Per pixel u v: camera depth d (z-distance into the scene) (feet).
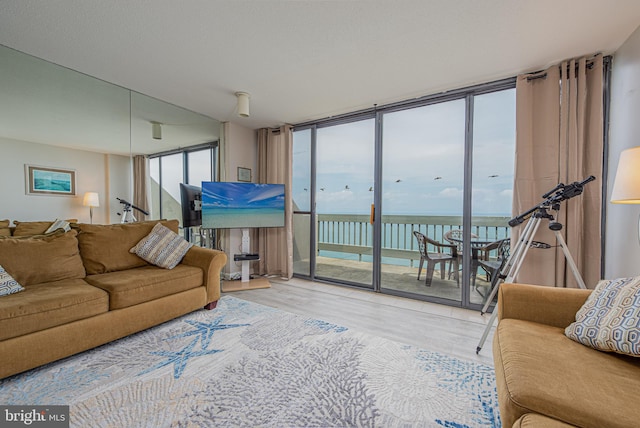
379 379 5.28
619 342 3.51
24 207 7.80
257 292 10.97
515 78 8.25
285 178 13.14
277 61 7.39
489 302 8.43
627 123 6.32
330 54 7.04
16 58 7.27
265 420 4.25
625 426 2.52
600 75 6.92
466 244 9.23
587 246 7.16
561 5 5.20
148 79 8.55
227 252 13.00
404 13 5.50
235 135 13.02
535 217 6.81
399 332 7.33
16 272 6.39
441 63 7.43
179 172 11.31
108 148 9.29
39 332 5.36
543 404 2.85
